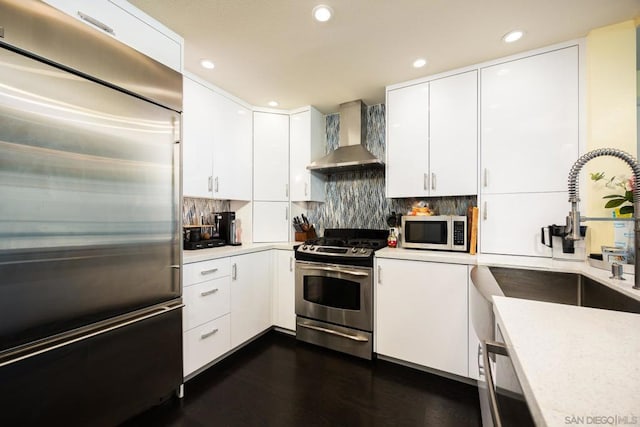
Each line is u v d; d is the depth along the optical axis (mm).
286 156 2834
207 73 2105
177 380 1555
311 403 1592
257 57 1894
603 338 564
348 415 1501
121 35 1352
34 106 1026
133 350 1343
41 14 1032
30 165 1020
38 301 1041
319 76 2162
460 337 1753
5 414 969
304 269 2332
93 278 1197
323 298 2244
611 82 1585
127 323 1298
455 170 2033
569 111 1703
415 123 2191
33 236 1027
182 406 1563
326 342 2215
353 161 2404
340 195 2930
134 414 1347
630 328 613
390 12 1466
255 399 1625
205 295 1856
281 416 1491
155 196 1444
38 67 1035
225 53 1845
